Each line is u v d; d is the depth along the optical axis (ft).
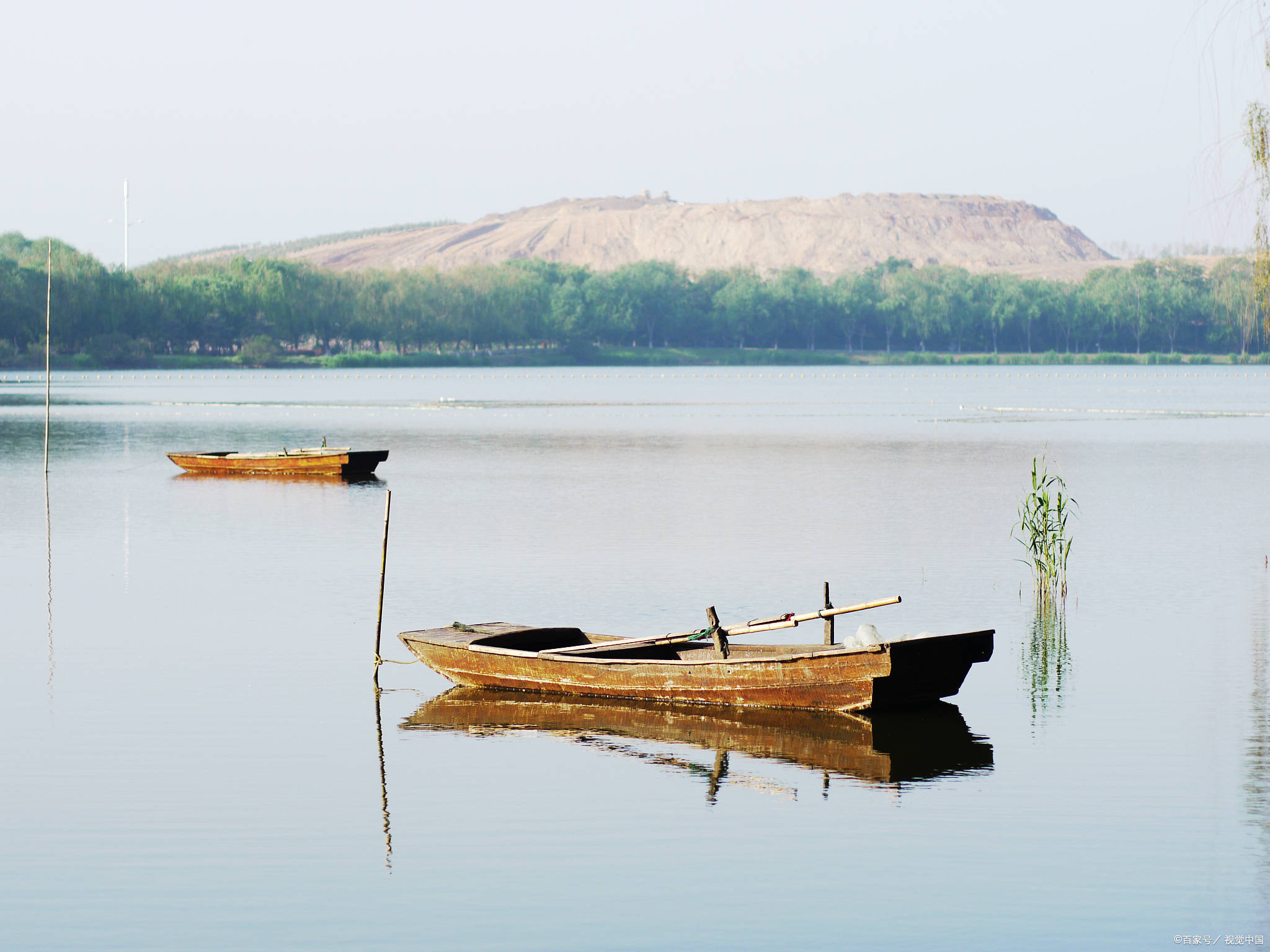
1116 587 103.86
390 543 126.52
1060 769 60.13
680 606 96.43
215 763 60.80
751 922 44.78
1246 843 51.11
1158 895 46.68
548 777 59.31
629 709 70.54
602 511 150.10
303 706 70.64
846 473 192.75
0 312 628.69
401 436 269.03
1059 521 102.27
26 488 176.86
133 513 150.51
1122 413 342.64
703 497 163.43
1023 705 70.79
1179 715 68.59
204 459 196.65
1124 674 77.15
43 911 45.39
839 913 45.39
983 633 69.41
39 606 96.43
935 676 68.74
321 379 613.52
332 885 47.50
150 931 44.06
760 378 650.84
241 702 71.15
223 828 52.75
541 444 248.93
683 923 44.65
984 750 62.90
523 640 77.87
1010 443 246.68
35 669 77.77
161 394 455.22
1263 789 57.11
